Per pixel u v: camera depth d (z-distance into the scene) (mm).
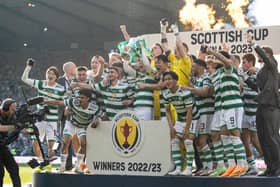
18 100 36844
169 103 9320
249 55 9836
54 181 9555
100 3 33000
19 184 10039
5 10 34812
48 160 10242
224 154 9391
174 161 9461
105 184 9188
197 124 9398
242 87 9703
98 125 9586
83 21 34938
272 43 12562
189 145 9188
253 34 12672
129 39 11359
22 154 29234
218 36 12867
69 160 11172
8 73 38906
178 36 9844
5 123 9648
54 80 11047
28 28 36656
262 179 8297
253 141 9828
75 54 38250
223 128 9086
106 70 10547
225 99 9023
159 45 10234
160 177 8844
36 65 38656
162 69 9516
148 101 9703
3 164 9969
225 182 8398
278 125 8789
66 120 10367
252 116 9719
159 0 31031
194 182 8562
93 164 9609
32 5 33906
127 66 10008
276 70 8781
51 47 38688
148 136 9148
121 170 9367
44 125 11141
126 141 9305
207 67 9633
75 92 10055
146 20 33219
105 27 35062
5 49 39562
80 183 9344
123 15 33469
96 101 10055
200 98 9523
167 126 9008
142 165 9172
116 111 9906
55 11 34375
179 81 9703
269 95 8633
